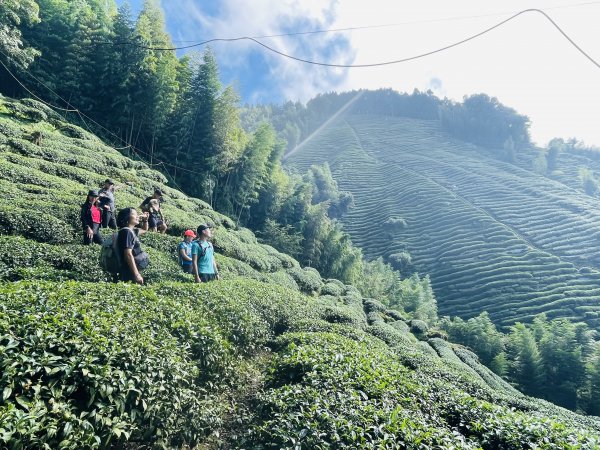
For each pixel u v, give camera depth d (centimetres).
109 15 5562
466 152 19588
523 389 5259
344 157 19638
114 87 4556
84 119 4431
